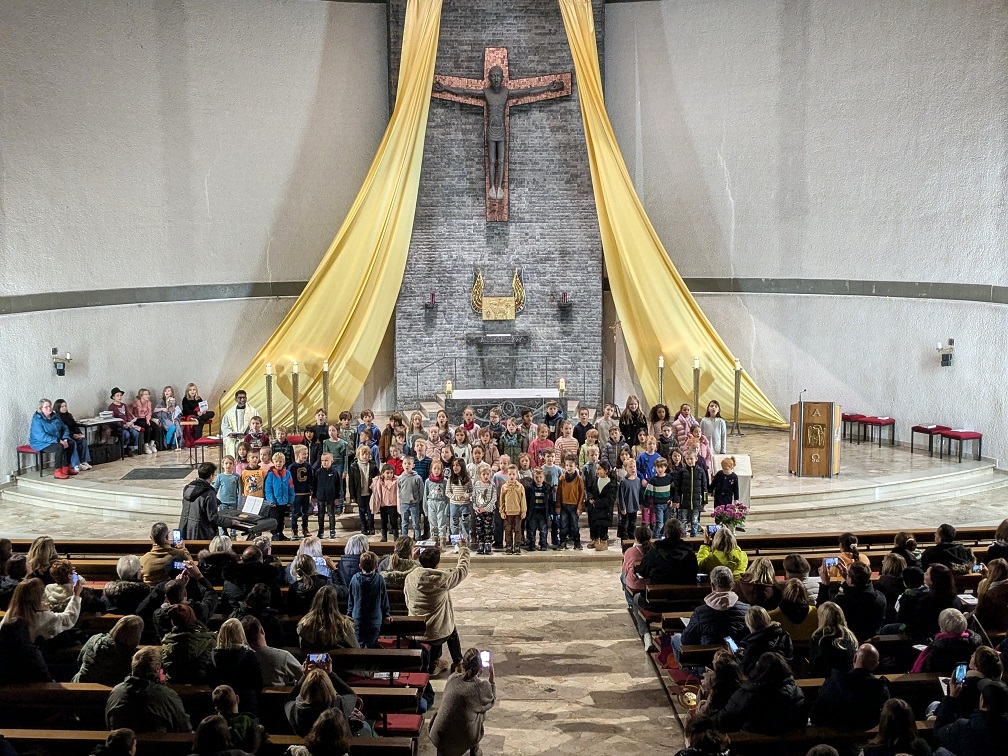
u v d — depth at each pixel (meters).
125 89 20.20
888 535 12.62
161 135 20.84
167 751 7.02
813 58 21.50
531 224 22.50
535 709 10.19
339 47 22.69
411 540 10.98
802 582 9.42
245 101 21.84
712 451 18.30
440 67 21.88
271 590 9.71
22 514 17.38
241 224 22.20
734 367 21.95
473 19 21.81
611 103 23.36
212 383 22.30
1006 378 19.42
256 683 7.71
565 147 22.31
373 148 23.27
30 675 7.99
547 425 18.23
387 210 21.66
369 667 8.83
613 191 21.56
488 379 22.83
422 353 22.67
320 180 22.89
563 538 15.34
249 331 22.66
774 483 18.00
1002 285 19.36
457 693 8.15
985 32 19.28
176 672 8.07
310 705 7.06
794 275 22.42
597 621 12.62
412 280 22.48
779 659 7.39
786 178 22.20
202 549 12.69
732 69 22.36
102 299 20.30
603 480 15.20
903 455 20.33
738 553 10.98
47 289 19.33
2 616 9.29
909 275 20.88
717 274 23.22
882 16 20.56
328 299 21.70
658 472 15.12
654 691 10.61
